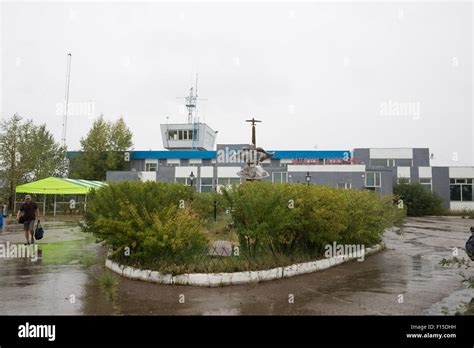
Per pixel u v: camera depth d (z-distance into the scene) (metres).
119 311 6.25
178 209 9.22
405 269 9.96
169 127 57.41
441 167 47.34
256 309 6.42
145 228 8.55
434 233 20.61
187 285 7.77
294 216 9.49
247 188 9.35
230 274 7.88
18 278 8.52
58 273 9.07
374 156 50.34
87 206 10.73
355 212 11.19
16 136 35.31
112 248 9.59
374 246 13.12
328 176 39.53
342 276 8.99
